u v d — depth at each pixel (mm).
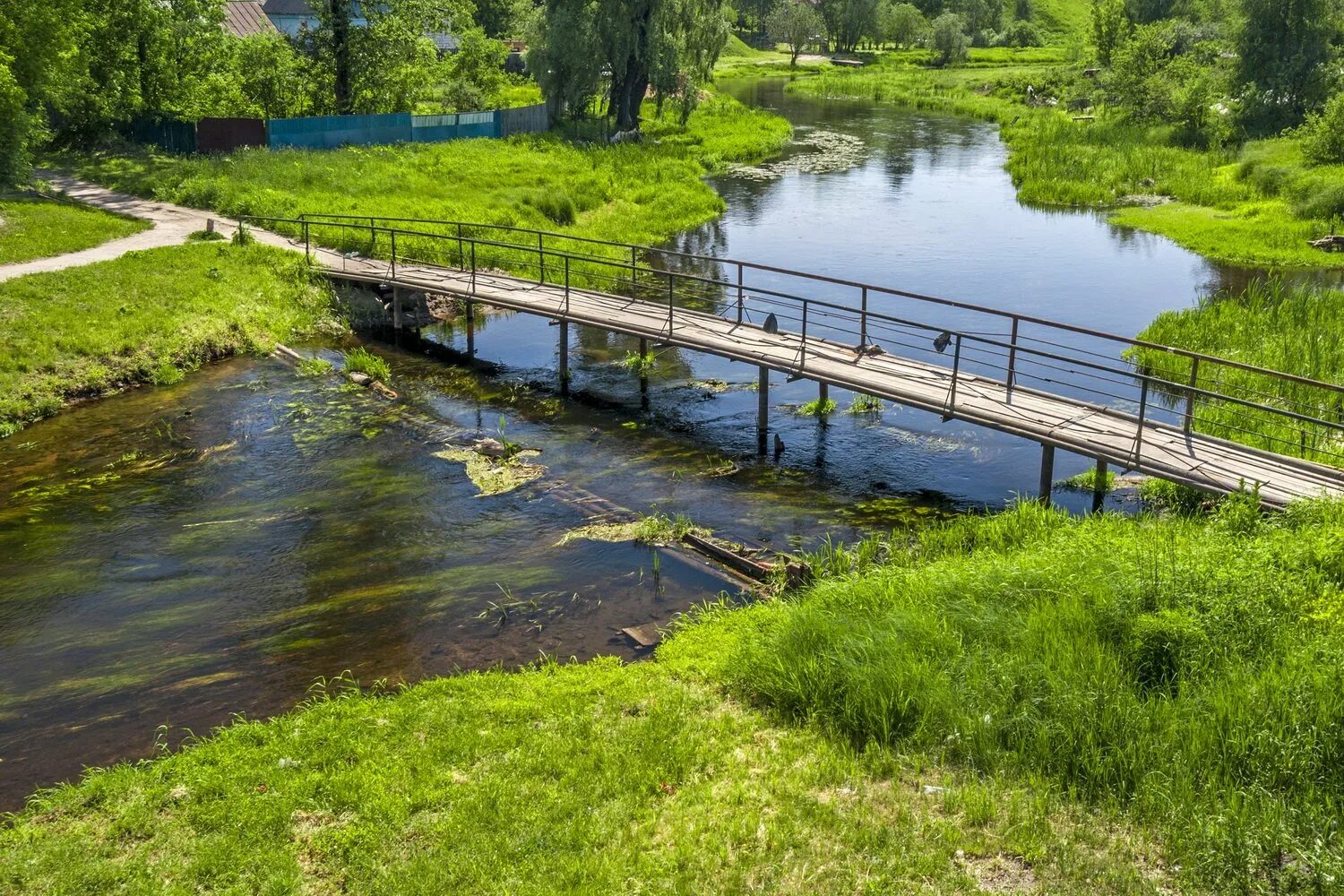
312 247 28141
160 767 9445
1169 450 14766
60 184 34250
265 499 15883
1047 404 16422
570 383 21609
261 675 11344
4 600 12922
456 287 23562
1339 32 50312
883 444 18453
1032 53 110062
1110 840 7812
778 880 7562
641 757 9117
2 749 10094
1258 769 8234
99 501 15812
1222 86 53000
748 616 12109
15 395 19031
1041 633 10156
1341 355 20141
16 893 7828
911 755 8930
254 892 7770
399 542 14492
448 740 9578
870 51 116625
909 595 11359
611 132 51000
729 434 18938
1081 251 33438
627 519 15234
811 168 48844
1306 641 9625
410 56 46781
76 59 33594
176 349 21734
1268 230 34500
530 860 7887
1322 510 12359
